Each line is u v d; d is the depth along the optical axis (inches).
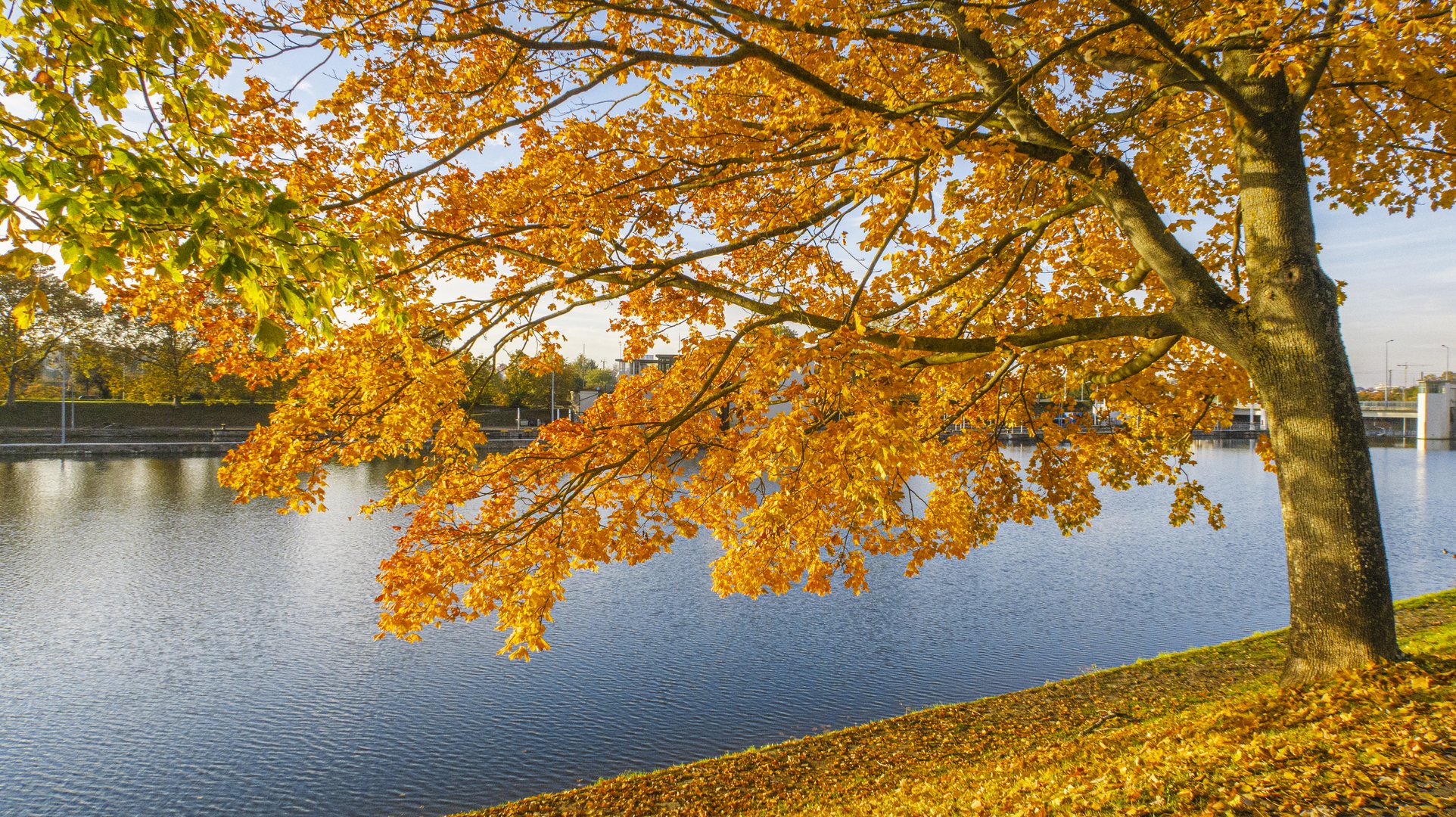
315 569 1036.5
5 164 120.9
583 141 269.4
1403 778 179.8
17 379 2655.0
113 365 2719.0
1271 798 184.9
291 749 501.0
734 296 286.2
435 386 239.6
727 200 324.2
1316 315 258.4
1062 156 266.8
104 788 450.9
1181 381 367.2
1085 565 1079.0
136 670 647.8
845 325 230.2
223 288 134.4
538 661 673.6
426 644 727.7
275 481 233.8
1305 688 251.8
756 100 296.8
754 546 280.5
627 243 263.4
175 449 2463.1
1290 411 261.4
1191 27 215.5
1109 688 454.9
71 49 148.2
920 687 601.0
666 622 800.9
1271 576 992.9
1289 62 198.8
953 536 331.0
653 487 290.7
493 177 286.5
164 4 148.1
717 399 272.4
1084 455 379.6
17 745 506.9
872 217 239.3
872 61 250.4
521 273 298.4
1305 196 267.7
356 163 249.0
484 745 505.0
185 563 1059.9
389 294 173.6
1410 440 3740.2
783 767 402.3
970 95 285.6
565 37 272.8
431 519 267.3
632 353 324.5
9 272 120.6
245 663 667.4
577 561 286.8
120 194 129.5
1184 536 1327.5
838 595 913.5
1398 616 478.0
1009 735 400.2
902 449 195.2
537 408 3307.1
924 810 277.6
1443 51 255.3
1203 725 263.0
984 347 269.6
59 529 1275.8
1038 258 396.8
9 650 697.0
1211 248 389.1
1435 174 315.9
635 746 503.2
